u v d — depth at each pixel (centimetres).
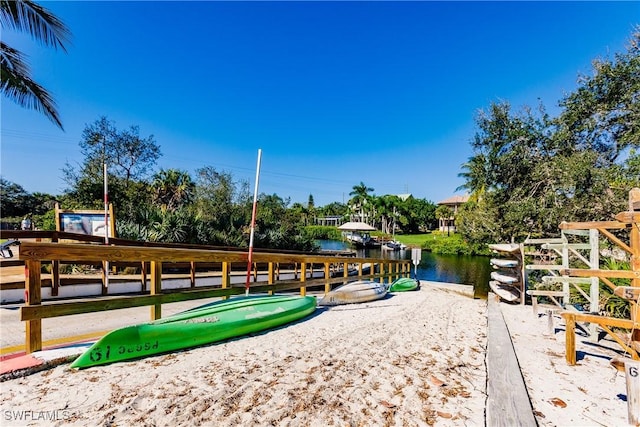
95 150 1468
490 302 782
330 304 688
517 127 1086
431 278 1966
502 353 401
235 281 814
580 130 999
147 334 330
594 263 470
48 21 756
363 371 334
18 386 256
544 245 572
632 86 880
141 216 1118
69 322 442
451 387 307
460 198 5528
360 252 3678
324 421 237
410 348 421
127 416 226
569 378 339
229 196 1728
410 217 5916
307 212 6316
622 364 315
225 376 299
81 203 1378
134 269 787
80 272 736
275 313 478
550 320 516
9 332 381
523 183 1106
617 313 539
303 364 342
